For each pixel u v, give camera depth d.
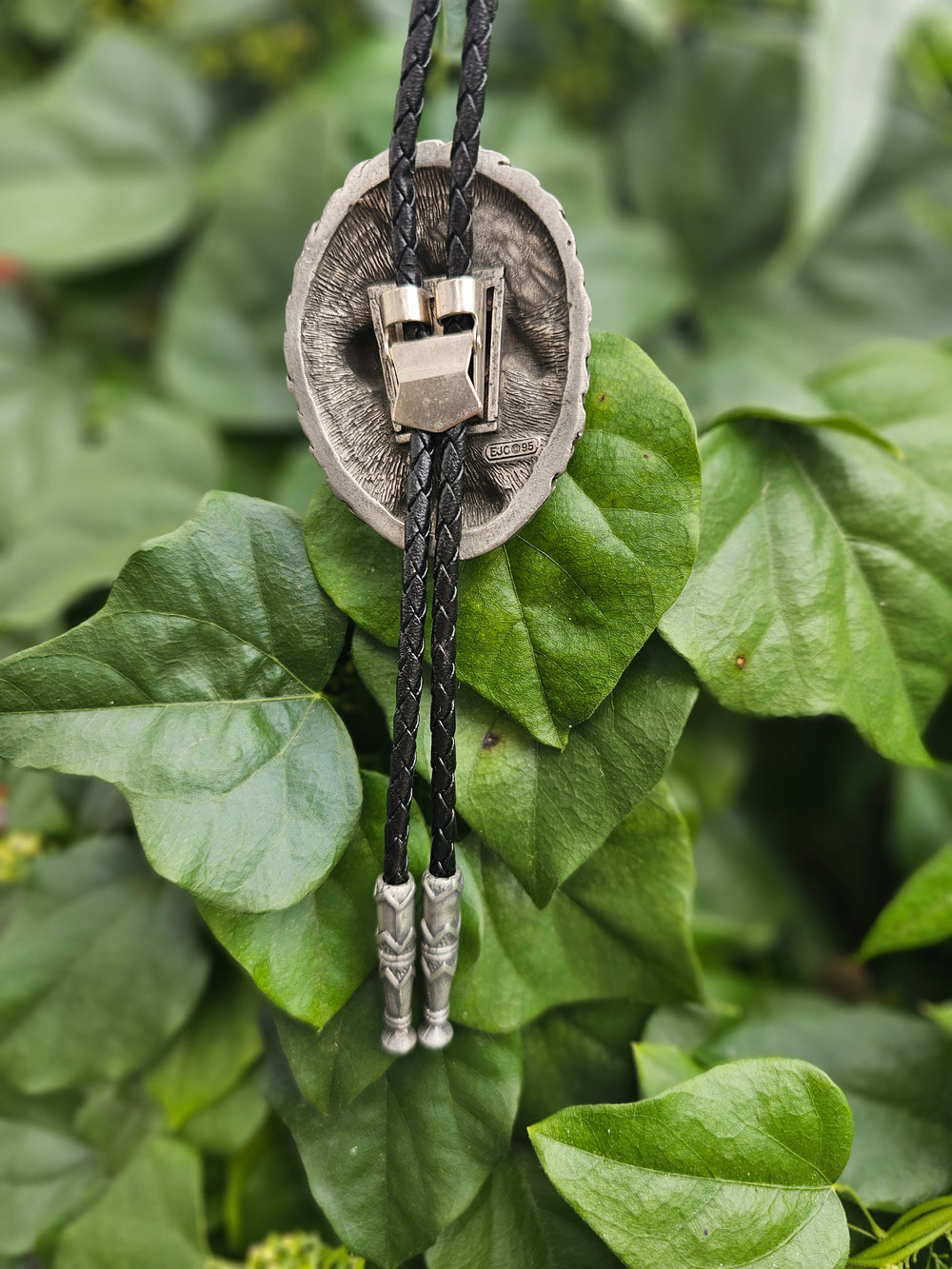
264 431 0.49
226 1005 0.33
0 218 0.50
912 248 0.53
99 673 0.28
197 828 0.28
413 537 0.27
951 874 0.31
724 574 0.29
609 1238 0.27
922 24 0.53
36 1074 0.32
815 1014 0.33
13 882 0.36
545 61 0.54
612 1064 0.31
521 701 0.28
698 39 0.53
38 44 0.58
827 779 0.45
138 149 0.54
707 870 0.42
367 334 0.28
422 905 0.28
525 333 0.28
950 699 0.38
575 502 0.28
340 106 0.47
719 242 0.55
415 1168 0.29
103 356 0.55
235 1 0.53
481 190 0.27
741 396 0.40
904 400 0.33
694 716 0.42
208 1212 0.34
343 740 0.29
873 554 0.31
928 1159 0.31
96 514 0.42
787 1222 0.28
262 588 0.29
